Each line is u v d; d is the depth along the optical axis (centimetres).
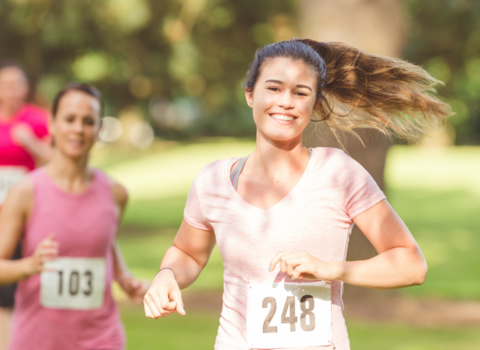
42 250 595
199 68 3181
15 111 1046
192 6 2742
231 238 436
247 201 445
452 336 1273
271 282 432
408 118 525
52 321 625
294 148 447
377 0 1570
